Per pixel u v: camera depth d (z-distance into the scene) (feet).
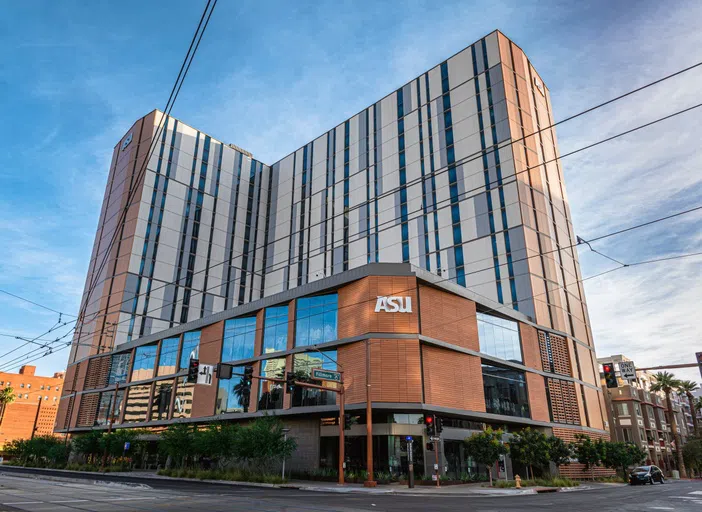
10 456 249.75
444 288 122.01
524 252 161.17
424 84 211.41
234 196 262.26
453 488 92.38
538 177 182.29
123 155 254.06
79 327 225.15
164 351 176.86
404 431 106.63
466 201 181.16
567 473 141.90
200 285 235.20
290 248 247.29
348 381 111.65
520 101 189.67
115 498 53.31
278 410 123.95
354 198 222.07
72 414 202.49
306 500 56.90
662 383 245.04
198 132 259.39
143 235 222.28
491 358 129.80
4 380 397.60
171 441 126.62
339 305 120.88
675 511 47.52
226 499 54.60
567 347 163.43
